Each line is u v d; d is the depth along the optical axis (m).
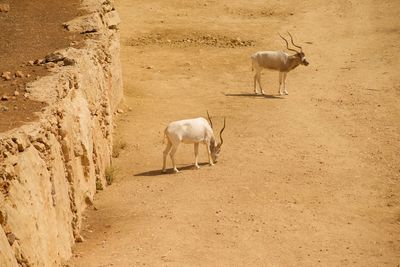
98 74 27.58
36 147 17.70
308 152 28.56
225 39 50.78
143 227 21.38
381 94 37.84
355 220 22.30
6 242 14.11
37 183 16.94
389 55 46.09
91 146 23.70
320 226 21.77
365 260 19.67
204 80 41.75
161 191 24.28
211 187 24.47
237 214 22.27
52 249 17.52
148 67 44.34
